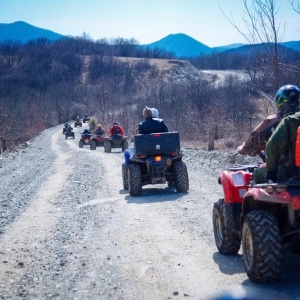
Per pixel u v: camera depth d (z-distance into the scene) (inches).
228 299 210.1
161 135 530.9
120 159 1040.2
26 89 4665.4
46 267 278.2
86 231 366.6
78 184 643.5
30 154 1332.4
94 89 4936.0
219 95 1884.8
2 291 239.0
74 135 2464.3
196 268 260.4
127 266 272.1
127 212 433.7
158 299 219.9
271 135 226.1
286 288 217.9
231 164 720.3
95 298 226.2
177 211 422.9
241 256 277.1
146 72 5940.0
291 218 209.9
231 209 269.1
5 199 538.9
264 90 537.0
